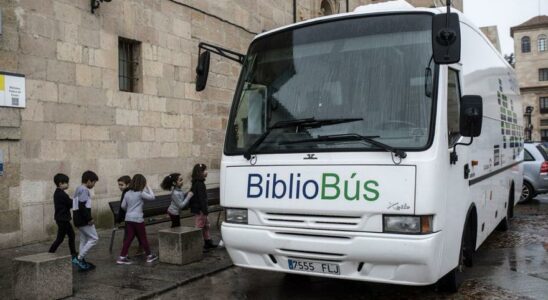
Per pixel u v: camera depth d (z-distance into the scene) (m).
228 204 5.75
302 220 5.27
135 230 7.77
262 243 5.48
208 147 13.55
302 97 5.64
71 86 9.93
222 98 14.08
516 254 8.29
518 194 11.64
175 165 12.45
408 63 5.31
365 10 5.94
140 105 11.48
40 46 9.38
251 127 5.86
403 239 4.81
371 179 4.99
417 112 5.10
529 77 72.38
